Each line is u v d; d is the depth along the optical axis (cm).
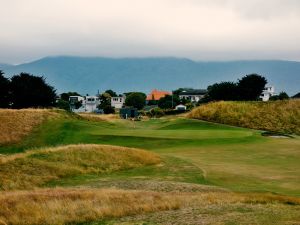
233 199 2086
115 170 3391
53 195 2072
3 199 1956
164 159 3762
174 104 17875
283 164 3525
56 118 7094
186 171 3206
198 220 1658
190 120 8594
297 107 9231
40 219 1741
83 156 3534
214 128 7794
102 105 18425
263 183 2773
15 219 1727
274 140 5247
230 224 1570
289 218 1659
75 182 2920
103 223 1706
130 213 1852
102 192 2181
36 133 6116
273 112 9000
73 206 1881
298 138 6028
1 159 3162
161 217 1748
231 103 9331
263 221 1605
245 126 8375
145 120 10538
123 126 8069
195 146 4738
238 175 3028
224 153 4181
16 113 6856
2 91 10031
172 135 5416
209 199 2081
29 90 10212
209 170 3212
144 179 2902
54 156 3419
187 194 2255
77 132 5856
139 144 5000
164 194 2208
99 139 5284
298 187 2658
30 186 2817
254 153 4172
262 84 12188
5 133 5984
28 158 3284
